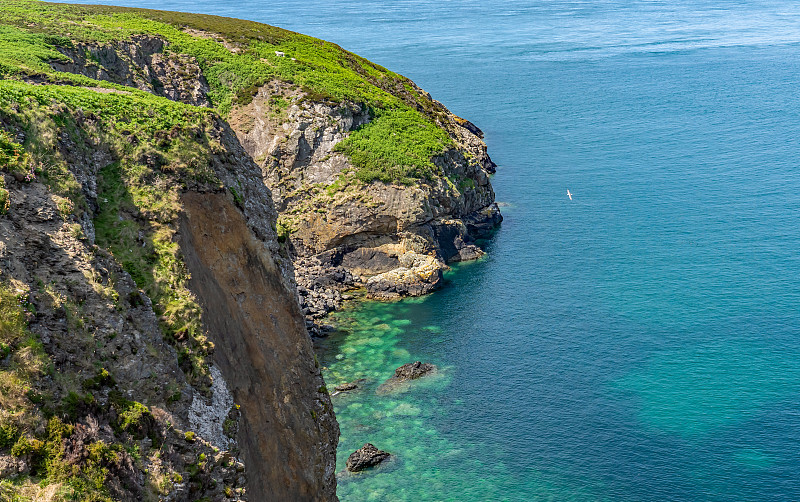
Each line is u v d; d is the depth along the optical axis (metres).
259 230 36.28
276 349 34.03
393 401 60.28
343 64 125.19
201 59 105.69
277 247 37.56
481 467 51.97
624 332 70.75
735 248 90.31
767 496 48.09
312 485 33.00
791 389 59.81
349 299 81.81
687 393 59.94
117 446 21.50
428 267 83.88
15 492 18.45
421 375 64.25
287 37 126.50
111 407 22.36
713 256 88.12
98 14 115.00
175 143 34.06
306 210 89.12
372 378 64.06
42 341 21.55
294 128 93.62
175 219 30.83
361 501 48.56
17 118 27.83
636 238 95.50
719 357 65.31
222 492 24.83
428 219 87.56
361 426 56.75
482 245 96.06
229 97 101.75
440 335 72.12
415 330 73.50
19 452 19.06
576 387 61.59
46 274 23.31
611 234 97.38
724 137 144.00
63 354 21.98
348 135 95.62
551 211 107.75
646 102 179.38
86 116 32.12
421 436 55.47
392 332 73.19
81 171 29.23
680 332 70.19
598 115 168.75
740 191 111.88
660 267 85.88
